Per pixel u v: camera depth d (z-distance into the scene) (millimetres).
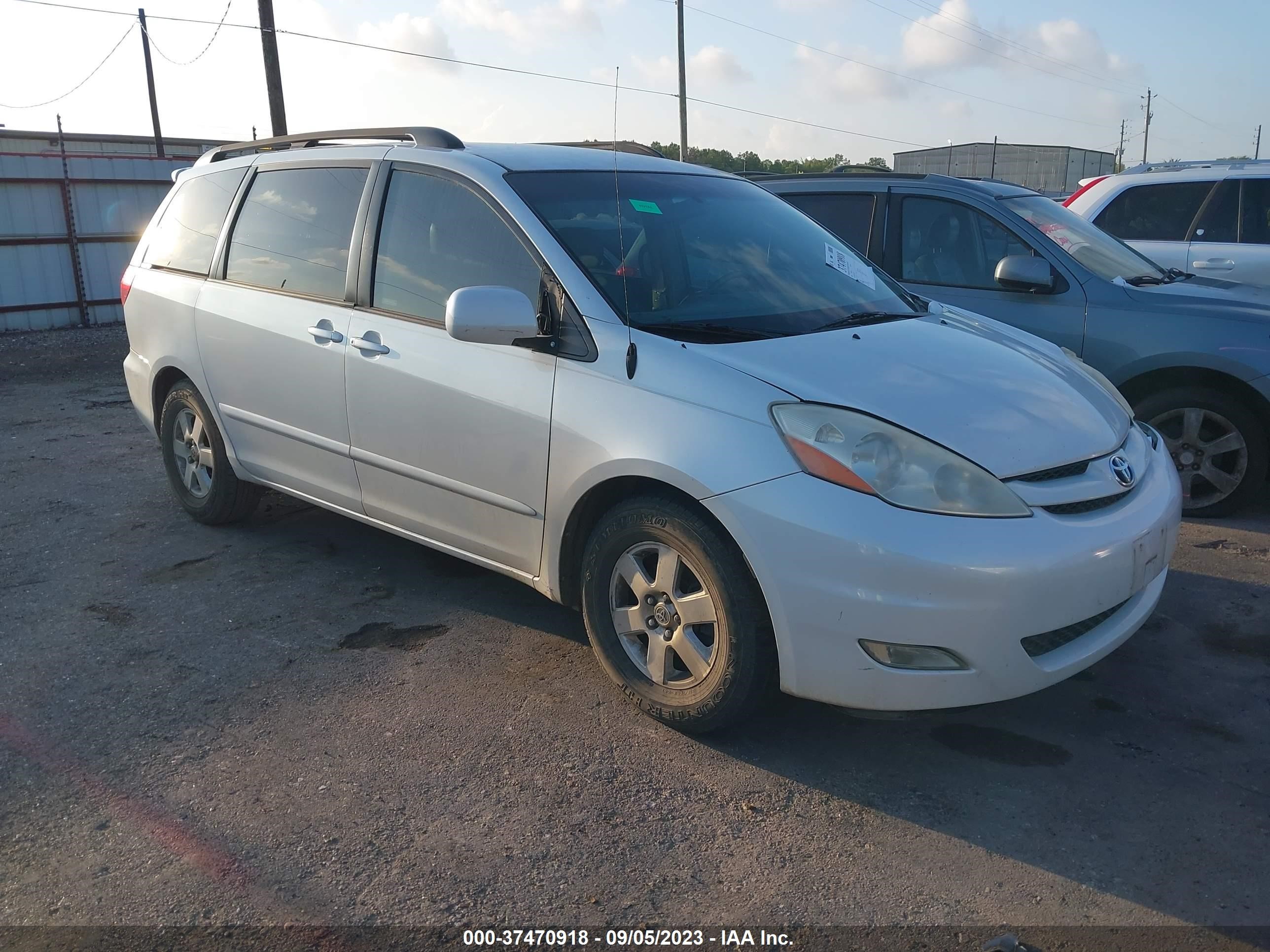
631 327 3215
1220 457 5172
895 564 2668
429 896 2463
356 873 2545
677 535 3004
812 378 2969
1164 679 3529
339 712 3336
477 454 3551
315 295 4195
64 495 5855
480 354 3512
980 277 5543
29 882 2520
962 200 5645
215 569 4633
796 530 2752
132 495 5820
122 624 4039
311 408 4199
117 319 15766
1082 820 2750
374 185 4047
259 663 3693
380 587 4402
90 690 3498
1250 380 4844
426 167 3885
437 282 3744
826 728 3246
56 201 14852
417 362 3703
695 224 3863
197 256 4879
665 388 3051
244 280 4559
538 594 4328
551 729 3225
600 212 3650
